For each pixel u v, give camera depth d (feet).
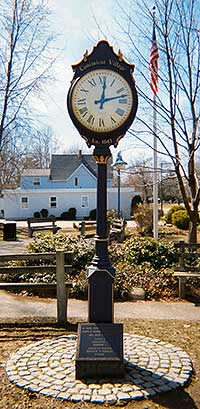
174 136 26.94
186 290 22.86
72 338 15.24
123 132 13.02
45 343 14.65
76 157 136.56
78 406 10.25
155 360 13.01
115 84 12.95
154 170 38.24
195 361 13.07
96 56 12.95
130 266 25.98
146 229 59.77
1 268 17.99
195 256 23.07
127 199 110.22
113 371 11.76
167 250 27.17
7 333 16.03
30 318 18.21
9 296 22.89
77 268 25.44
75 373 11.76
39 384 11.30
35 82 96.84
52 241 29.14
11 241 56.44
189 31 25.59
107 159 13.15
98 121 12.98
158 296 22.33
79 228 56.08
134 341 14.85
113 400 10.50
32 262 27.09
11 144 60.23
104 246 13.23
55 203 111.34
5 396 10.73
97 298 12.94
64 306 17.52
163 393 10.92
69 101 13.05
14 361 12.91
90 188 122.62
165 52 26.30
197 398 10.74
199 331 16.37
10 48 47.44
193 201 27.14
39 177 128.16
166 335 15.78
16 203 109.91
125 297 22.00
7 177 83.46
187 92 26.17
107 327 12.39
